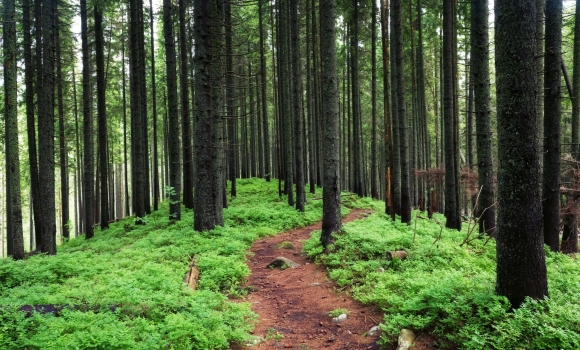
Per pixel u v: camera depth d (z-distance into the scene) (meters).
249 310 6.88
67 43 21.45
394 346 5.10
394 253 8.47
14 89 11.29
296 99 18.55
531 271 4.93
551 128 9.81
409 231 11.95
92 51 22.92
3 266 9.01
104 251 12.70
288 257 11.02
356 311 6.58
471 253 9.05
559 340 4.09
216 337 5.27
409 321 5.26
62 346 4.29
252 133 36.19
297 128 18.62
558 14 9.40
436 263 8.01
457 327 4.95
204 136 13.23
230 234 13.17
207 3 13.30
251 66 32.12
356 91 24.38
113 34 23.59
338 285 7.94
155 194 23.61
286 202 21.59
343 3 20.39
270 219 16.94
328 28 10.53
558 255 9.30
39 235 16.53
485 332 4.64
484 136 11.48
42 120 12.45
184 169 20.56
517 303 4.94
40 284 7.85
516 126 4.91
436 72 26.86
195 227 13.30
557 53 9.56
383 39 14.66
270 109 38.38
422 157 24.97
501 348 4.17
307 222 17.00
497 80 5.12
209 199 13.30
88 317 5.23
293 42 18.28
